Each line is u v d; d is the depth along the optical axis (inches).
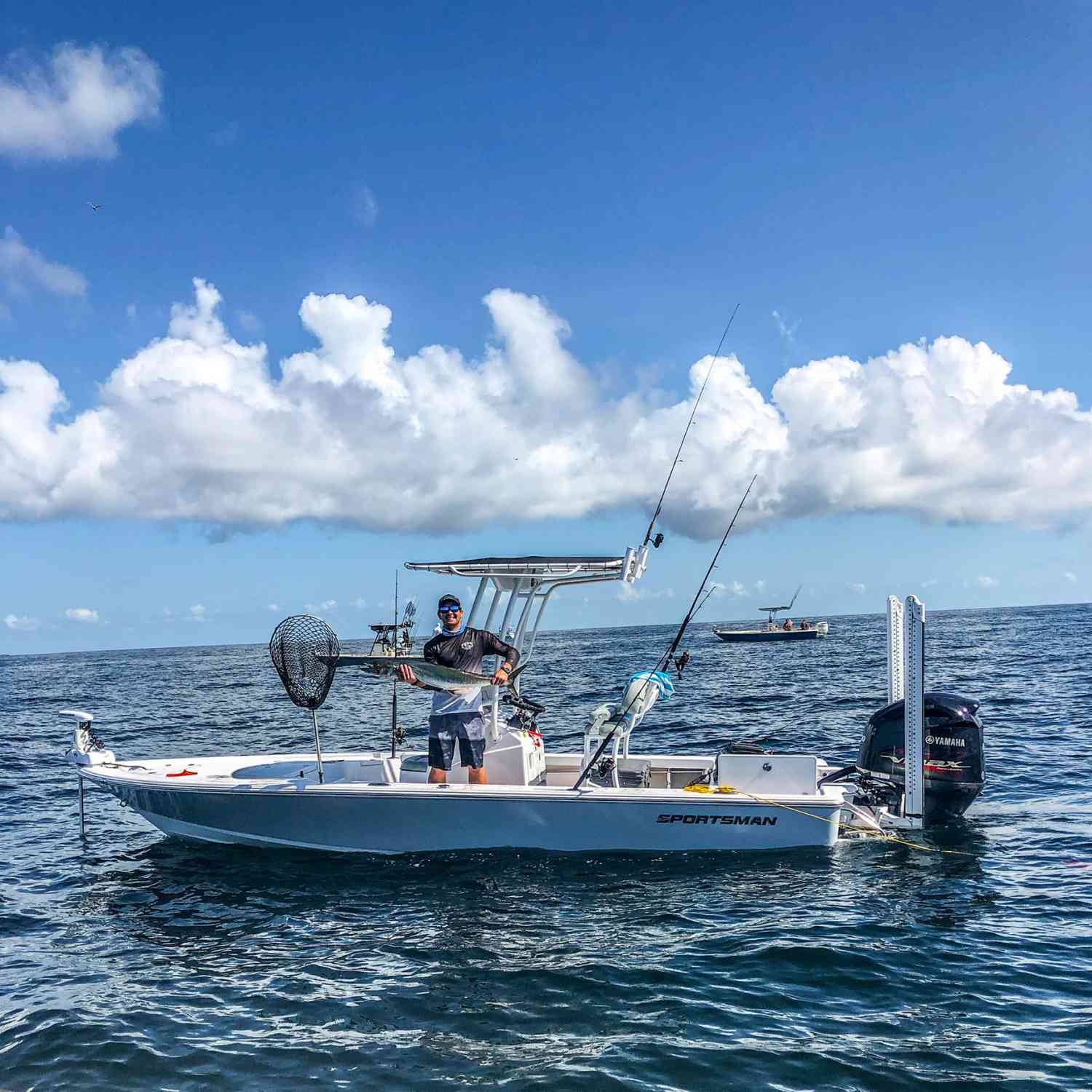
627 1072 163.6
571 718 708.7
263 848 319.0
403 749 381.7
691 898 258.1
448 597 301.4
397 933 237.6
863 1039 175.0
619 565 312.7
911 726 307.9
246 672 2063.2
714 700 829.2
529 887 269.3
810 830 291.3
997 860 289.1
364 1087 161.3
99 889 288.8
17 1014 198.2
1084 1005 188.2
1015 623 3073.3
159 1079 166.7
